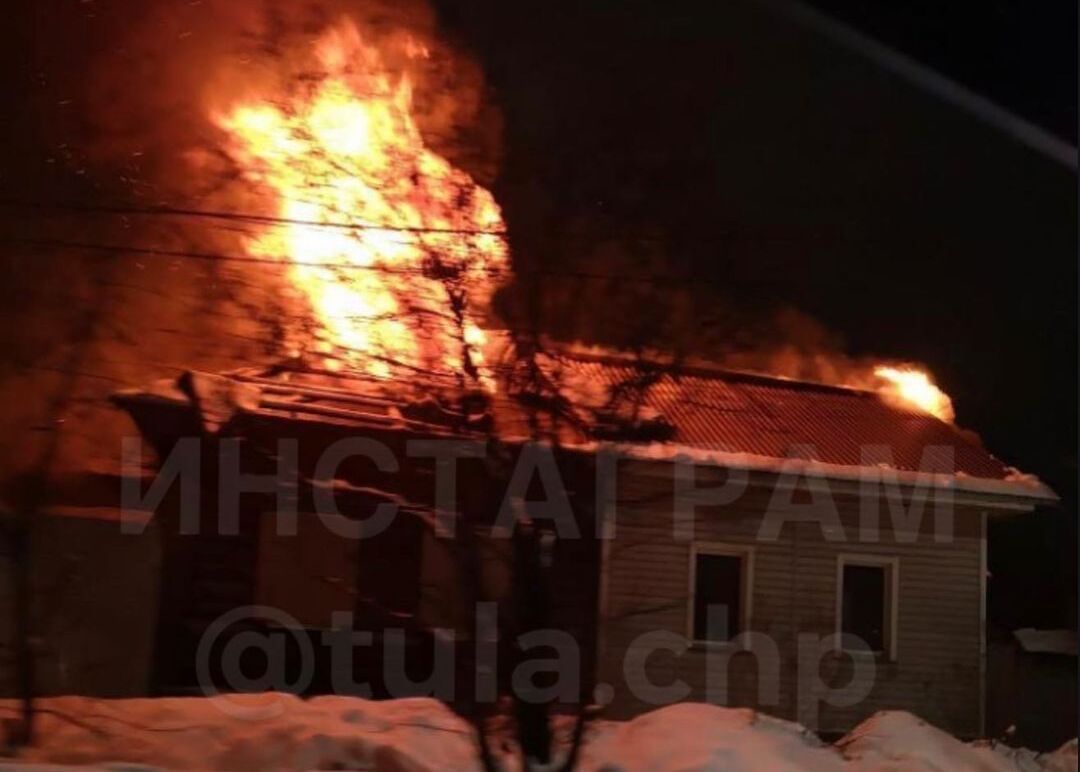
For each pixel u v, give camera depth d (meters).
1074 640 14.80
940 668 13.68
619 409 8.23
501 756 7.71
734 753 8.03
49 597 9.95
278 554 11.17
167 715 8.48
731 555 13.12
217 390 10.96
